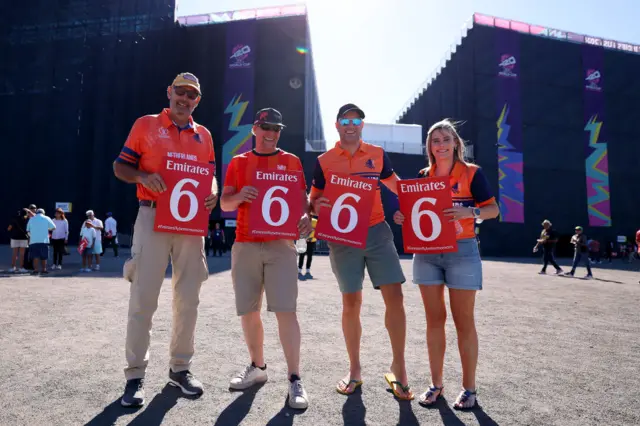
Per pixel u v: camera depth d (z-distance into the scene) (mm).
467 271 2383
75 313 4543
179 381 2432
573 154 29188
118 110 27531
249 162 2715
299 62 26625
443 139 2580
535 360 3164
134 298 2363
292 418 2096
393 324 2527
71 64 28188
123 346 3291
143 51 27906
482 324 4500
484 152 27750
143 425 1966
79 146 27609
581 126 29594
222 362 2979
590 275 11109
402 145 27219
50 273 9156
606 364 3070
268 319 4539
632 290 7891
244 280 2582
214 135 26578
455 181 2576
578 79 29984
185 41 27766
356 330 2605
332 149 2879
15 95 28156
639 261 24000
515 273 11984
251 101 26469
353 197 2627
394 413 2188
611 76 30547
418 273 2521
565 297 6762
